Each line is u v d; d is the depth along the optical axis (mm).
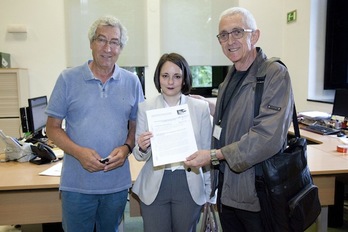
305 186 1460
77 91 1649
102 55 1593
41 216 1985
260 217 1481
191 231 1678
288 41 4367
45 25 4000
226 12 1499
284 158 1388
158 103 1673
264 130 1329
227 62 4336
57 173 2088
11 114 3709
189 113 1606
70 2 4000
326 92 4129
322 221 2205
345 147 2463
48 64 4055
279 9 4402
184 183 1615
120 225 2008
